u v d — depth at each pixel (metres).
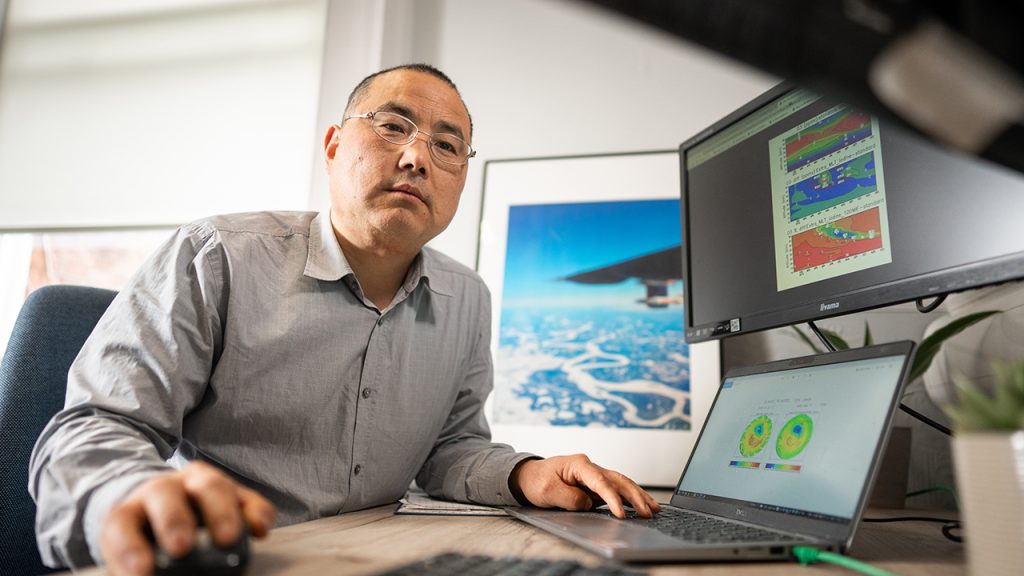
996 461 0.38
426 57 1.61
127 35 1.74
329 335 0.92
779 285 0.84
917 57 0.25
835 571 0.47
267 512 0.44
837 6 0.25
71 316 1.00
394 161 0.91
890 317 1.17
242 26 1.69
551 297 1.39
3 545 0.88
